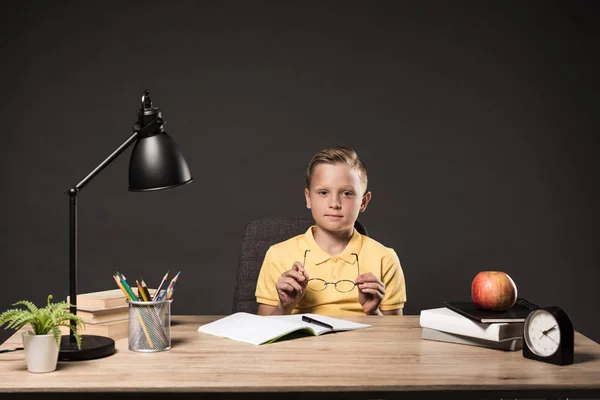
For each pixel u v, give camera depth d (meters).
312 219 2.23
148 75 3.18
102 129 3.16
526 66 3.29
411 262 3.26
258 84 3.22
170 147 1.44
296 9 3.23
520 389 1.12
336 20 3.24
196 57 3.20
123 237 3.17
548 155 3.30
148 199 3.18
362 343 1.42
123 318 1.48
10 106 3.12
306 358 1.28
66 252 3.13
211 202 3.20
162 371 1.18
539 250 3.29
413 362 1.26
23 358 1.28
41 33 3.14
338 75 3.24
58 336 1.17
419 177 3.26
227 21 3.21
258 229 2.20
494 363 1.26
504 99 3.29
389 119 3.26
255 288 2.14
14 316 1.17
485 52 3.28
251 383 1.11
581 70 3.30
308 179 2.04
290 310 1.76
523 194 3.29
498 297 1.40
